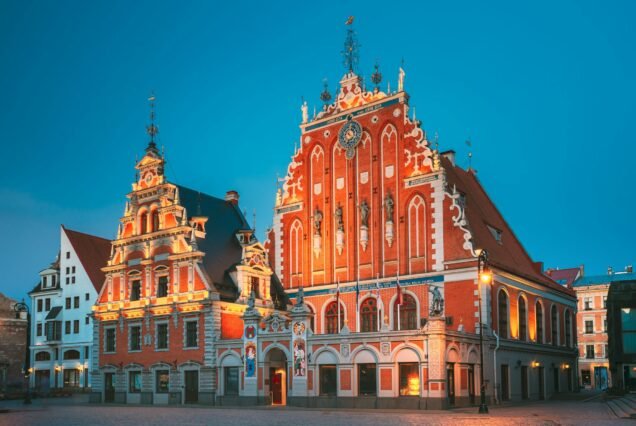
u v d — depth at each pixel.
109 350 63.47
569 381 70.12
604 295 101.38
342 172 61.78
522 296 60.19
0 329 90.19
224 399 53.81
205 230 61.97
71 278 89.50
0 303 91.75
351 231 60.19
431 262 54.91
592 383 100.12
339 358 48.00
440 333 44.25
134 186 64.69
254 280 60.81
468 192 66.19
